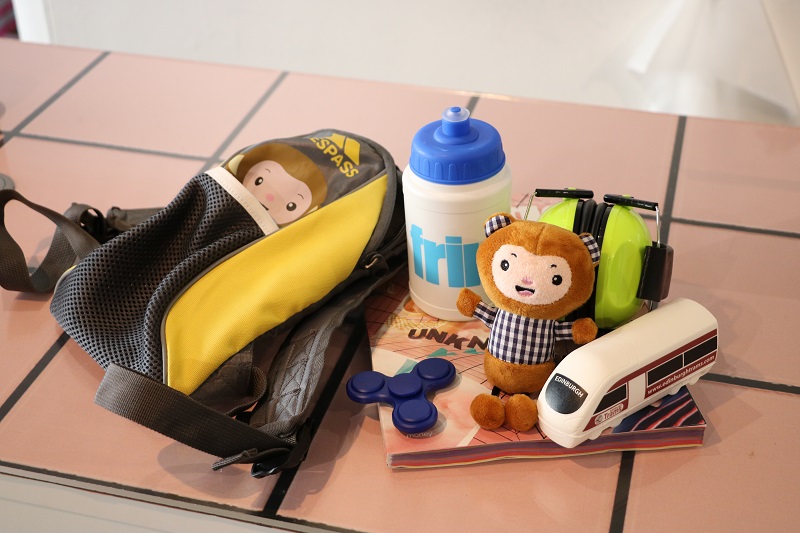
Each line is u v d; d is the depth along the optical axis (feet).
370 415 2.29
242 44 5.67
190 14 5.59
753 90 4.55
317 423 2.27
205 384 2.24
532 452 2.13
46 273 2.78
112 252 2.37
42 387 2.41
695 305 2.22
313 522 2.00
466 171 2.24
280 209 2.48
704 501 2.02
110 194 3.25
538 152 3.42
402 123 3.62
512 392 2.23
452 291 2.46
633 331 2.10
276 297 2.32
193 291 2.27
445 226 2.31
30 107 3.82
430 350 2.42
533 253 2.02
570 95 5.24
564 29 5.01
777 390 2.32
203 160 3.43
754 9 4.40
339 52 5.54
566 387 2.01
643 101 4.99
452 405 2.22
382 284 2.65
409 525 1.99
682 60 4.73
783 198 3.11
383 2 5.25
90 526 2.01
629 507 2.02
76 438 2.24
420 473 2.12
